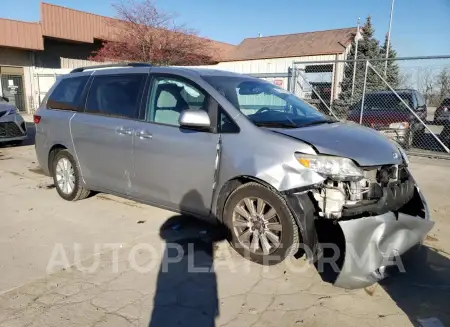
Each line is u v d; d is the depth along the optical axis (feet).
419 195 11.80
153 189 13.52
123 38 73.10
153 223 14.64
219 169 11.60
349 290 10.23
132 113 14.11
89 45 79.71
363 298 9.90
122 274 10.88
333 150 10.23
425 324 8.86
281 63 79.77
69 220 14.96
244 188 11.20
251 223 11.30
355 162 10.08
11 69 67.51
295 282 10.61
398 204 10.71
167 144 12.76
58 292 9.91
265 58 81.56
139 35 72.38
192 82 12.80
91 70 16.75
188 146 12.25
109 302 9.52
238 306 9.45
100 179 15.44
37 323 8.64
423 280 10.80
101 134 14.92
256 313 9.18
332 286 10.42
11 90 67.87
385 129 33.30
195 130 12.26
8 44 63.67
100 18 76.23
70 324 8.63
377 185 10.22
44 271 10.98
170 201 13.14
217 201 11.89
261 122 11.71
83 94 16.29
